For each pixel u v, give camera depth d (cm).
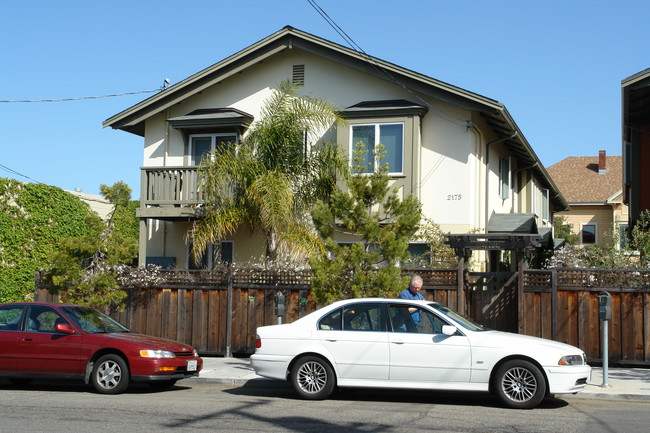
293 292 1622
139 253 2048
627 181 2267
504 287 1527
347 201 1460
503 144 2392
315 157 1850
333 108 1908
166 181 2022
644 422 944
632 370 1412
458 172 1931
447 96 1900
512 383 1054
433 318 1112
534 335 1482
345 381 1114
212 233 1778
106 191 1630
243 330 1639
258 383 1312
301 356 1140
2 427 884
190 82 2097
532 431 877
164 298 1691
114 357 1195
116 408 1033
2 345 1227
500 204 2375
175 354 1220
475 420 952
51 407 1041
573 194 4531
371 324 1125
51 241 2108
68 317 1246
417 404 1102
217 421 933
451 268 1540
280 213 1697
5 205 1948
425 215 1938
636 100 1967
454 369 1073
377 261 1420
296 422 930
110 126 2183
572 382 1040
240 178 1766
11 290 1947
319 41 1997
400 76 1936
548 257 2331
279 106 1852
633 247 1755
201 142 2147
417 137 1908
